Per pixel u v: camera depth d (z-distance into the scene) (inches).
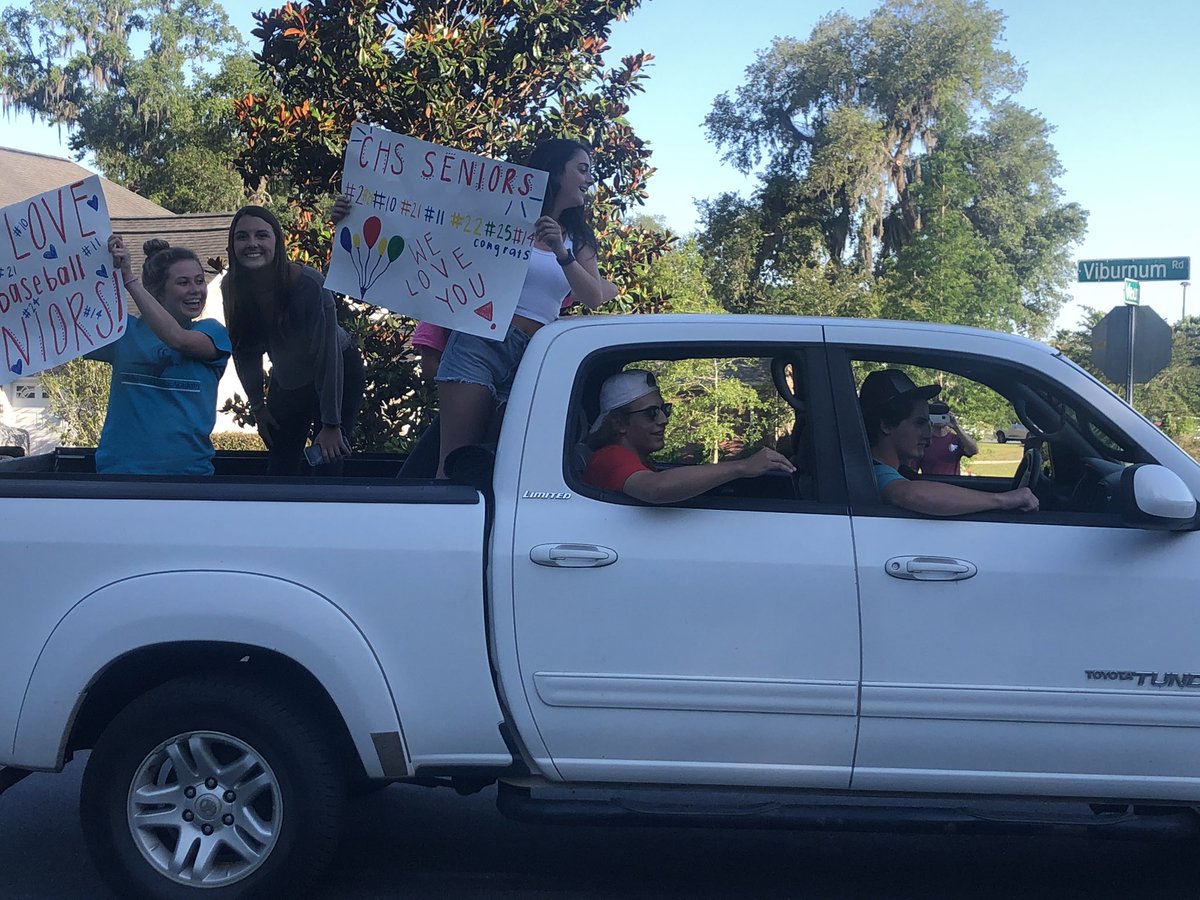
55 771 136.3
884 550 133.9
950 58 1290.6
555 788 137.7
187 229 802.2
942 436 160.4
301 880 136.7
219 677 137.7
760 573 133.0
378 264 161.3
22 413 711.7
